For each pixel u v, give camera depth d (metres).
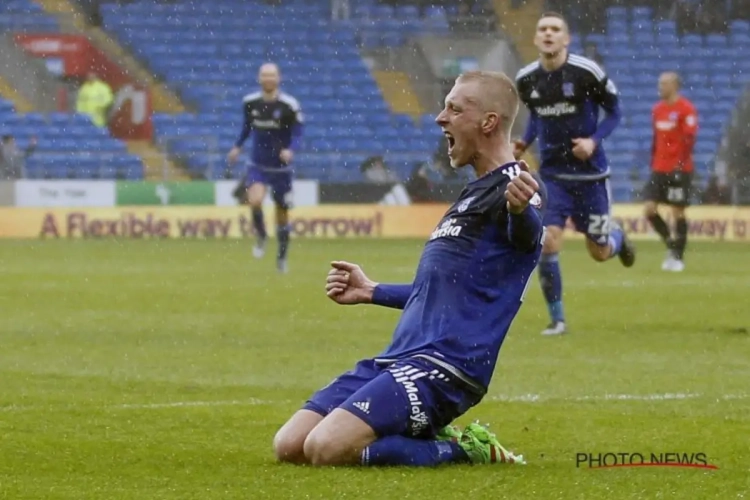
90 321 37.91
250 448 17.83
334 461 15.50
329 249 69.12
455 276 15.84
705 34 103.38
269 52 99.62
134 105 92.44
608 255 36.53
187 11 99.44
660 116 57.34
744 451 17.67
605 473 15.59
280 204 55.72
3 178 83.81
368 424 15.39
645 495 14.20
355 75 99.06
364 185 85.56
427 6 102.81
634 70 101.69
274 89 59.47
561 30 35.03
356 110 97.50
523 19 101.88
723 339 33.81
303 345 32.47
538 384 25.83
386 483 14.56
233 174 91.56
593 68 34.78
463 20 101.88
